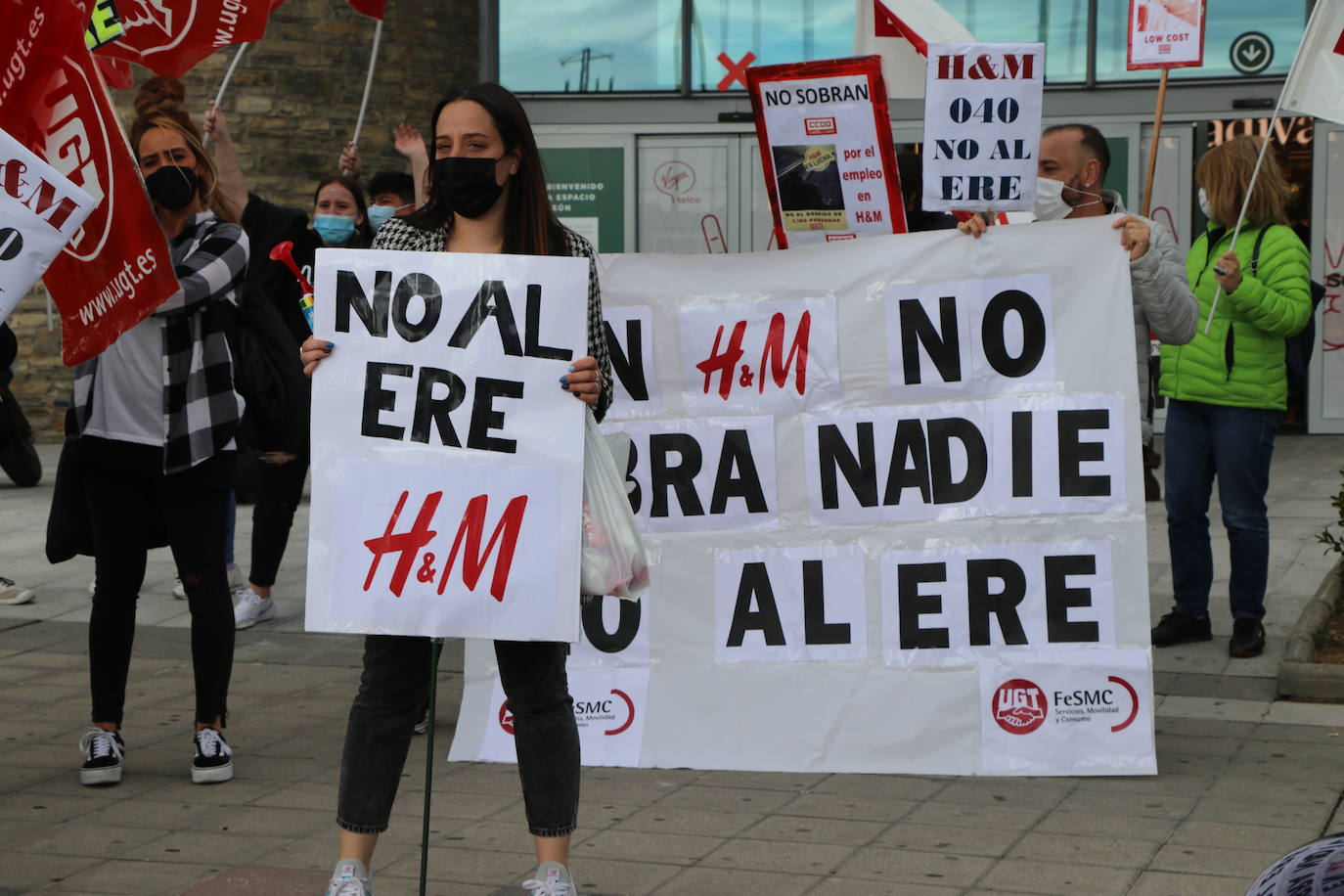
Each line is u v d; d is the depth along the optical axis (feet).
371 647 12.25
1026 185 16.96
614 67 46.37
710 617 17.71
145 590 27.78
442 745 18.31
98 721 16.88
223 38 19.98
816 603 17.51
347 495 11.94
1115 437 16.97
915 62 19.56
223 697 16.97
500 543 11.84
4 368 19.66
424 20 47.67
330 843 14.84
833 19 45.27
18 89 14.15
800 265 17.75
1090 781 16.53
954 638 17.15
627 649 17.81
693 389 17.89
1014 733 16.88
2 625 25.25
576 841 14.75
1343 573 23.88
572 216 46.98
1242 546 21.47
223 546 16.97
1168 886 13.28
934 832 14.87
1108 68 43.80
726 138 46.03
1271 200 21.09
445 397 11.94
